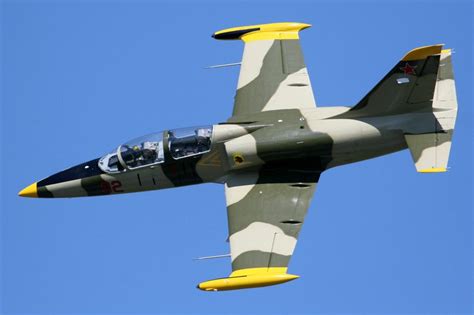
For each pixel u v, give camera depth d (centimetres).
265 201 10950
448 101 11156
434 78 10775
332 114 11169
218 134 11156
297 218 10769
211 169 11294
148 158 11338
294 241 10569
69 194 11675
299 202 10906
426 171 10719
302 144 11044
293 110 11350
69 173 11619
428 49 10619
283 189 11031
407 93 10919
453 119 11000
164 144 11262
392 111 11044
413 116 11019
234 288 10162
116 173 11475
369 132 11012
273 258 10406
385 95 10981
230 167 11194
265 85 11844
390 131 10994
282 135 11081
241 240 10638
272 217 10788
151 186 11531
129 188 11569
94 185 11575
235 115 11706
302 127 11106
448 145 10856
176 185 11494
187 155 11244
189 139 11206
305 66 11962
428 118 11000
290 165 11175
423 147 10869
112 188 11588
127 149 11381
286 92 11725
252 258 10438
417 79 10812
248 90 11856
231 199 11069
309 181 11088
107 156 11506
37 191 11656
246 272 10331
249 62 12119
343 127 11050
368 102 11069
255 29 12381
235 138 11156
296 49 12131
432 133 10938
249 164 11150
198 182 11450
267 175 11175
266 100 11700
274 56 12094
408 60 10725
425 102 10956
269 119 11256
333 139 11038
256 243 10569
